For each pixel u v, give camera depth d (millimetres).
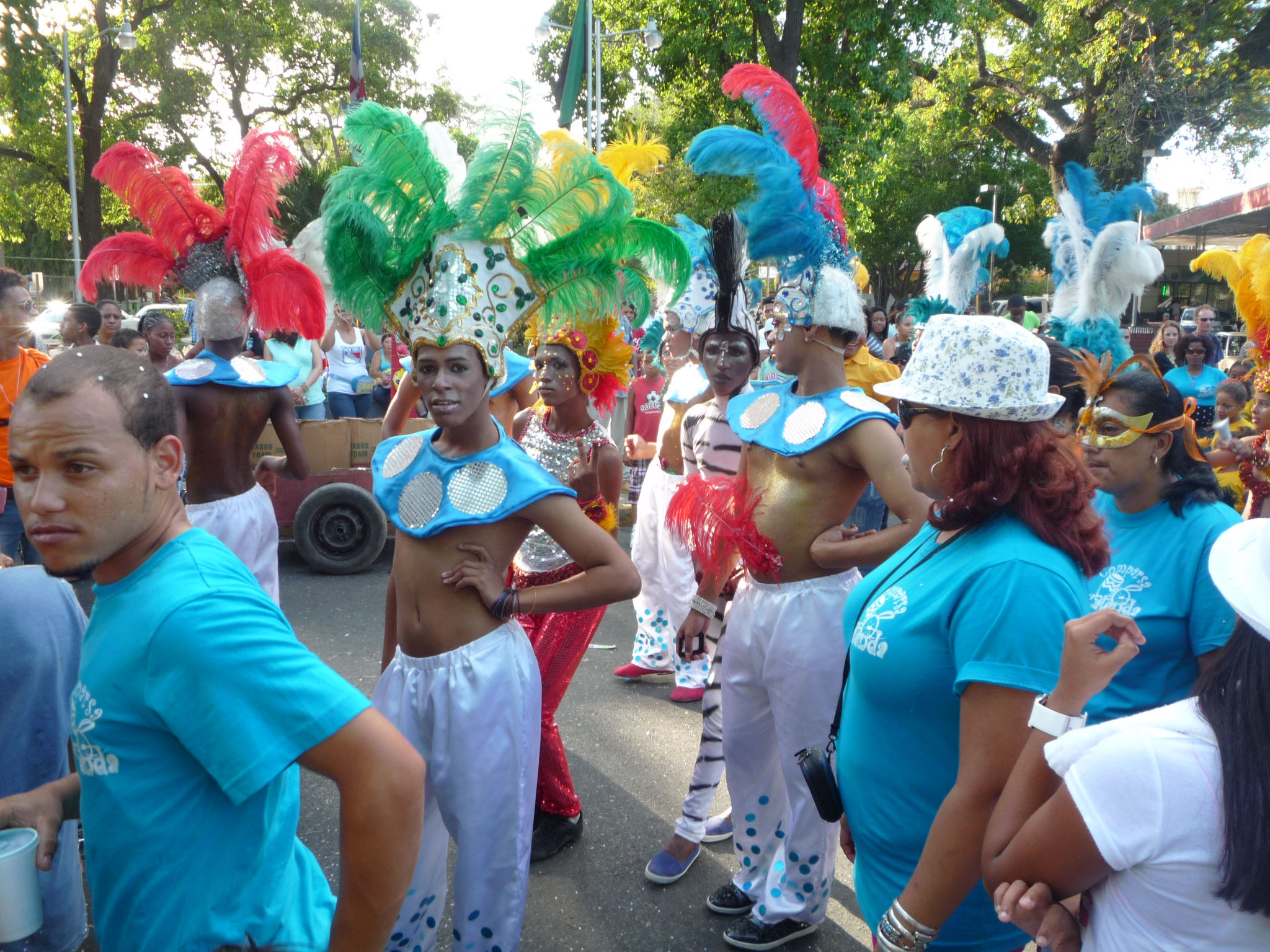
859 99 17391
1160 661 2232
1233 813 1023
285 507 6926
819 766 1929
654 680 4875
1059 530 1520
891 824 1720
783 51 16375
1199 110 17000
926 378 1595
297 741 1209
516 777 2176
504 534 2186
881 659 1679
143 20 23969
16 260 26234
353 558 6883
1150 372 2242
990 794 1459
